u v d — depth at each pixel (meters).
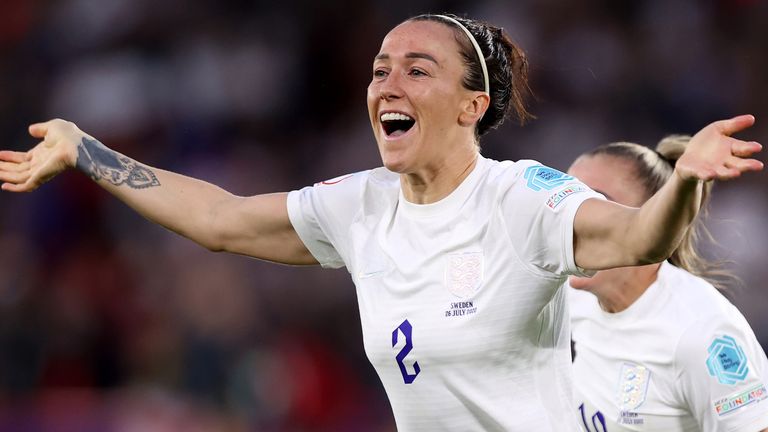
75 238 39.06
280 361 33.62
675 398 14.08
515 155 39.53
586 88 42.25
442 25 11.93
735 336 13.63
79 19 46.06
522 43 42.78
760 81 42.97
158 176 13.42
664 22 43.72
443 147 11.73
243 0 46.34
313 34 45.78
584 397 15.01
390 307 11.67
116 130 43.66
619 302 14.50
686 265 16.11
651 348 14.16
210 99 44.03
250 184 42.34
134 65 44.75
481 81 11.92
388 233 12.03
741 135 42.25
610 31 43.53
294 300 35.44
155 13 45.88
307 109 45.03
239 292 35.34
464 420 11.62
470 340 11.23
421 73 11.69
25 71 45.44
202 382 33.16
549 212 10.94
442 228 11.59
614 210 10.55
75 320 36.31
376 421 33.34
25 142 44.22
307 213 12.74
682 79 42.88
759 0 44.12
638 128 41.84
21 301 37.00
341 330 35.22
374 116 12.02
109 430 29.00
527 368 11.50
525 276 11.16
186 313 35.16
